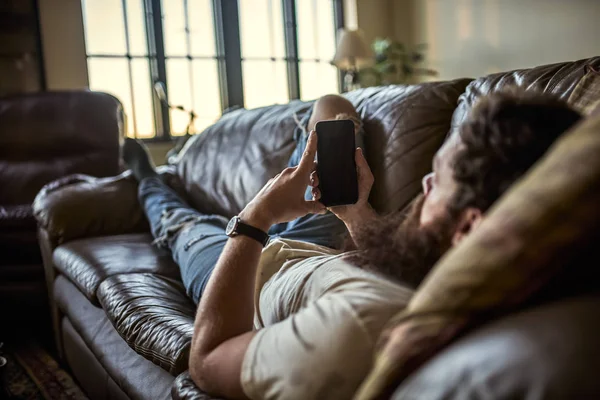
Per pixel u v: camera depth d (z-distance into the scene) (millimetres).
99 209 2273
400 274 677
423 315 489
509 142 556
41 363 2299
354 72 5445
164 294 1536
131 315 1370
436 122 1632
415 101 1683
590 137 450
